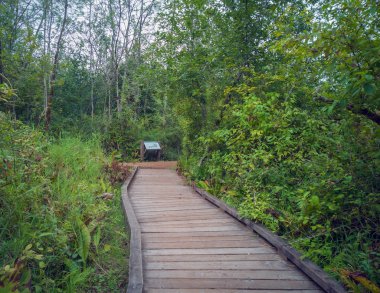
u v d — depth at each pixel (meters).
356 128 4.38
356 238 4.02
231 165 7.61
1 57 11.31
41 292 3.28
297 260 3.79
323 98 4.52
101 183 7.31
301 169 5.91
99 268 4.11
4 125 4.02
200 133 11.09
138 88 22.50
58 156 6.66
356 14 3.40
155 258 4.10
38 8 19.94
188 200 7.67
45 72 13.27
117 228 5.62
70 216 4.38
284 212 4.98
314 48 3.65
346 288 3.15
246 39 9.90
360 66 3.32
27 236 3.46
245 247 4.49
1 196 3.64
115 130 20.28
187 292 3.26
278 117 6.59
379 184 4.28
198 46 10.52
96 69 28.50
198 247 4.48
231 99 9.87
